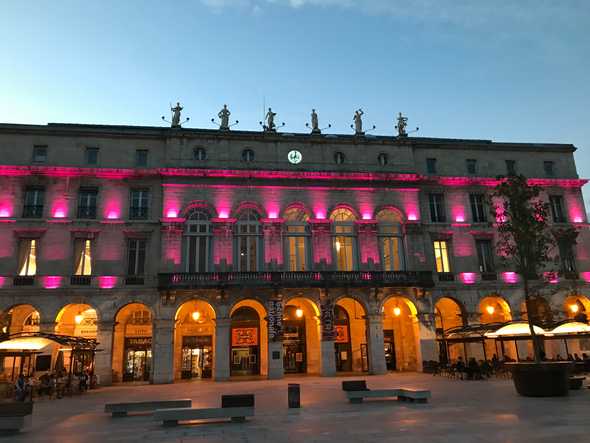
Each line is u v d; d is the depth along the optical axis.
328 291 36.94
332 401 20.44
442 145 43.09
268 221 38.03
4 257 34.59
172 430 14.55
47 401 24.86
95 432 14.60
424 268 39.47
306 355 40.16
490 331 31.28
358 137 41.53
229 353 35.06
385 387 26.55
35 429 15.49
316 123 42.12
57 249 35.31
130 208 37.16
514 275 40.59
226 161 39.09
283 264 37.62
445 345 38.66
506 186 22.67
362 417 15.83
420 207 41.12
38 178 36.41
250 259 37.56
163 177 37.59
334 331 36.50
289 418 16.12
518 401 18.44
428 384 27.72
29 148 36.88
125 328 37.78
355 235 39.50
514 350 39.66
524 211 22.20
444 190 42.00
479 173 43.22
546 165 44.69
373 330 37.03
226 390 27.75
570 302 42.25
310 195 39.34
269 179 39.03
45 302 34.34
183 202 37.47
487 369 31.80
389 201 40.44
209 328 39.56
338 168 40.75
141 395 26.69
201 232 37.34
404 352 40.94
